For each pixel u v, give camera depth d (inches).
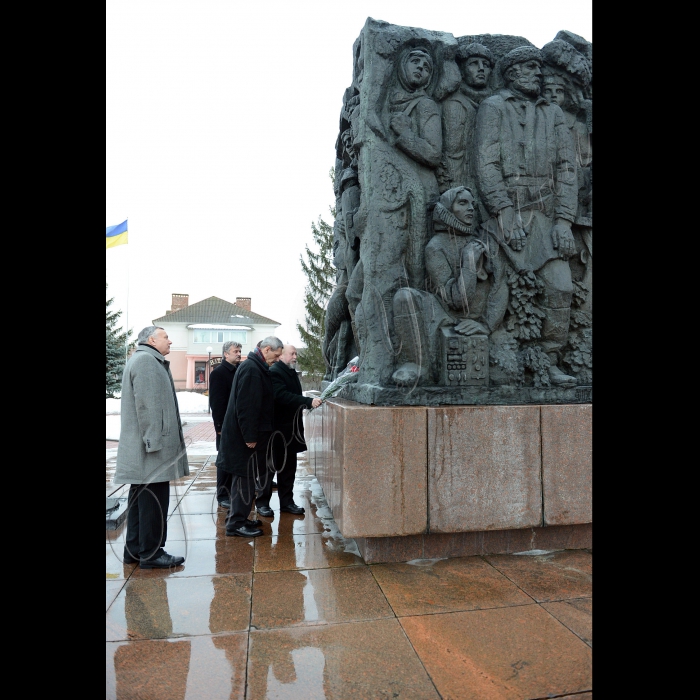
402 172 148.8
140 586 114.5
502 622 98.2
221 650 88.4
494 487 132.3
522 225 153.7
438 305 147.4
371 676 80.7
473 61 154.4
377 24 150.7
